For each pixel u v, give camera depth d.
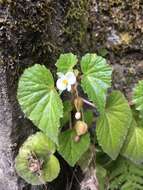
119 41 0.19
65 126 0.17
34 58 0.16
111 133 0.16
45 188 0.18
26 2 0.15
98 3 0.18
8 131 0.16
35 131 0.17
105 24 0.19
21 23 0.15
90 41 0.19
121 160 0.19
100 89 0.15
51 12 0.16
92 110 0.18
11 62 0.15
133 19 0.18
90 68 0.15
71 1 0.17
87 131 0.16
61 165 0.18
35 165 0.16
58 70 0.15
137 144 0.17
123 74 0.19
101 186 0.18
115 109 0.16
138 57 0.19
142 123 0.17
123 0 0.18
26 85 0.15
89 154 0.17
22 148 0.16
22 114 0.16
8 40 0.15
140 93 0.16
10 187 0.18
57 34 0.17
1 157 0.17
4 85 0.15
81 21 0.18
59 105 0.15
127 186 0.18
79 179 0.19
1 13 0.14
